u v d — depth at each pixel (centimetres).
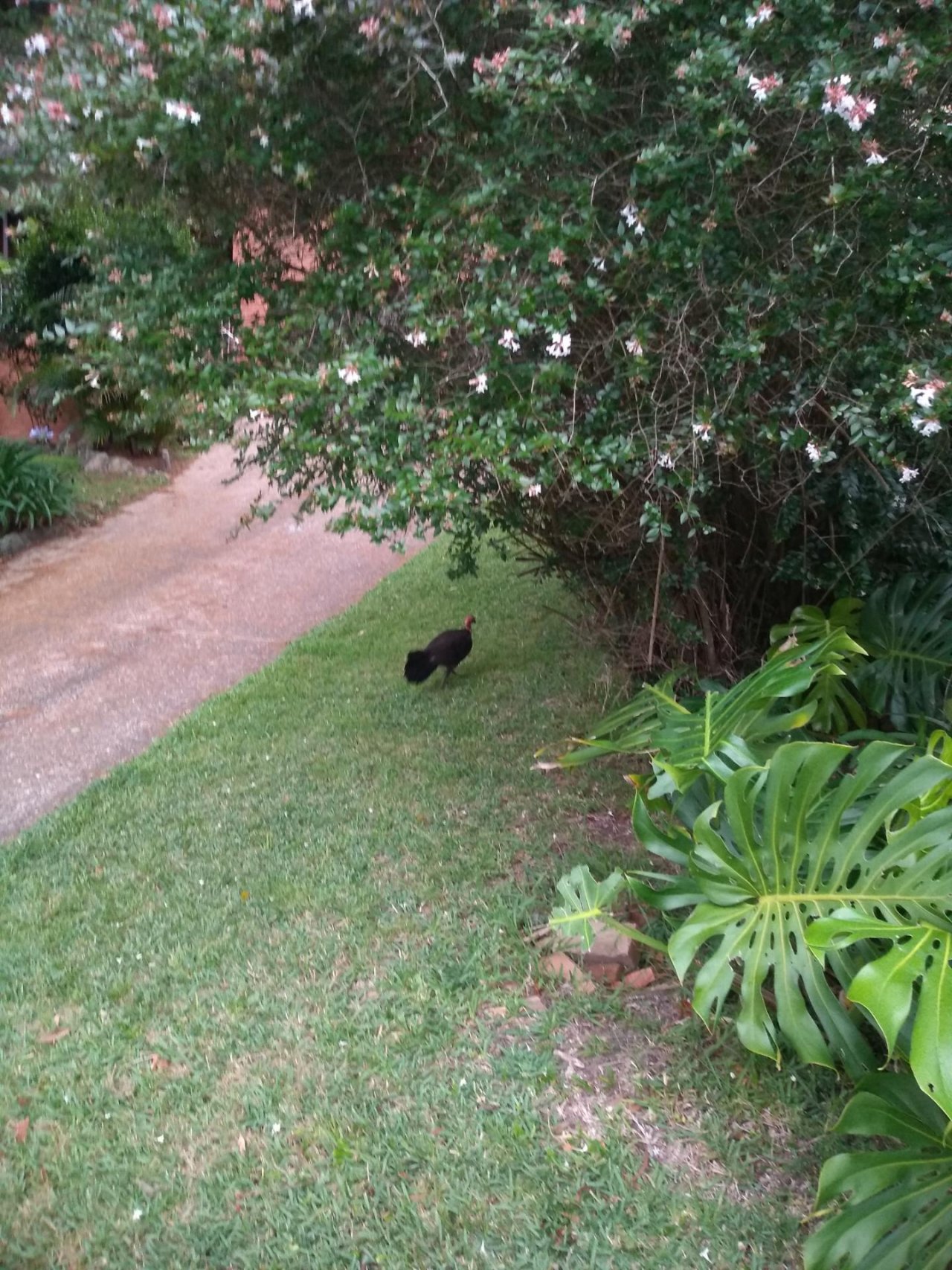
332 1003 308
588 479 315
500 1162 251
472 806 424
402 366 341
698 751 291
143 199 351
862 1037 240
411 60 313
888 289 295
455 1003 306
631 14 298
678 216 302
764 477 361
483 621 664
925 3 286
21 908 366
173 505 1065
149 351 359
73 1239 238
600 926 326
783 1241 229
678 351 320
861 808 296
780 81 282
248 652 657
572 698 528
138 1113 271
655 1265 225
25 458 955
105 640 687
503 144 322
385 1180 248
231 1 300
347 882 371
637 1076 278
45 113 319
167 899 367
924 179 304
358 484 356
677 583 412
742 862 254
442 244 318
